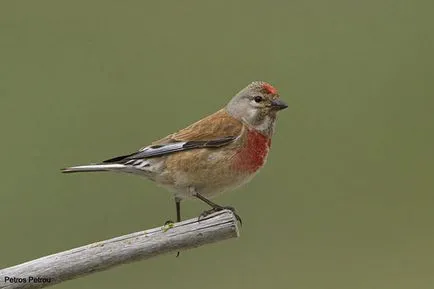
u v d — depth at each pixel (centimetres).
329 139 1501
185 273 1279
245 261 1295
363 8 1750
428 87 1599
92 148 1355
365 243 1360
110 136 1388
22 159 1335
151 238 738
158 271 1259
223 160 848
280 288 1243
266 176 1424
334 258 1325
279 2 1717
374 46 1666
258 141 870
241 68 1560
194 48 1595
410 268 1298
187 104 1465
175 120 1430
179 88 1495
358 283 1257
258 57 1595
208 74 1533
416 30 1691
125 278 1266
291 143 1482
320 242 1347
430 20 1720
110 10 1636
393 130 1527
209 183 855
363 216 1405
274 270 1282
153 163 851
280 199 1395
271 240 1344
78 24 1602
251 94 871
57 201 1300
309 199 1403
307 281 1252
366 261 1315
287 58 1597
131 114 1441
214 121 862
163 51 1567
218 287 1220
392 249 1346
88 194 1309
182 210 1287
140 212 1288
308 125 1519
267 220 1367
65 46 1547
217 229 741
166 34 1602
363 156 1478
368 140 1503
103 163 845
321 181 1436
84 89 1468
